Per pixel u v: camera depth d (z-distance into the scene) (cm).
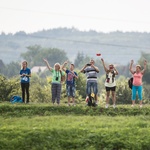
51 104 6612
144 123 5125
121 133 4616
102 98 12706
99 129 4691
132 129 4781
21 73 6862
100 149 4381
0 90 10194
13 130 4525
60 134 4509
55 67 6562
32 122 5172
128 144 4431
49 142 4366
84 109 6194
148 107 6353
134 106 6438
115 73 6344
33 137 4394
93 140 4462
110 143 4431
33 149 4247
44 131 4516
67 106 6259
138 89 6438
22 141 4319
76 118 5544
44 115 6022
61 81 6575
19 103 6788
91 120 5403
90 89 6372
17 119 5494
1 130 4534
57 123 5059
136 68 6475
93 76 6381
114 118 5609
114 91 6319
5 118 5681
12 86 10269
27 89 6862
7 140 4303
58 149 4294
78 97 11556
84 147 4359
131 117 5750
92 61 6431
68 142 4391
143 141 4500
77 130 4609
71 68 6550
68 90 6500
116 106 6425
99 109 6206
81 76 12962
